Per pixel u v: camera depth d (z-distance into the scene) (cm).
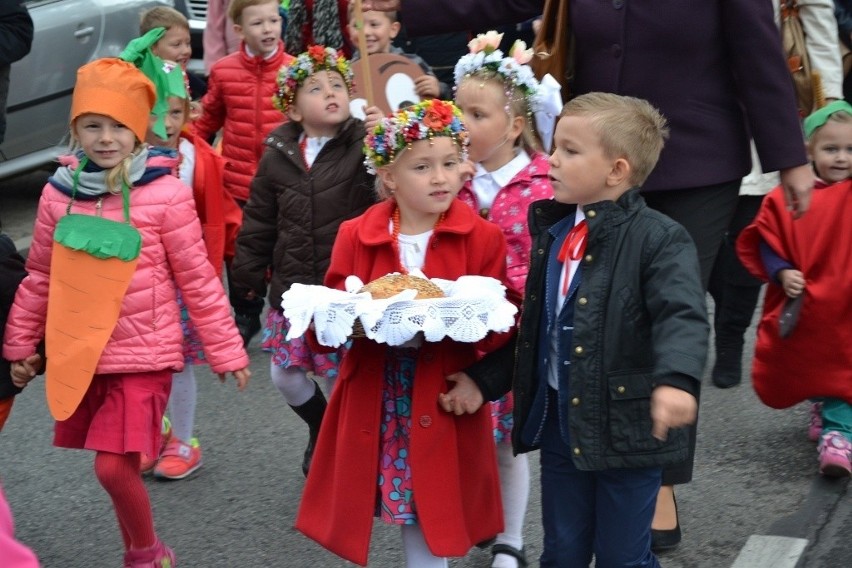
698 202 474
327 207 531
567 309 369
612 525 378
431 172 396
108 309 445
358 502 396
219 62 789
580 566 393
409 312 369
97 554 502
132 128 446
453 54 838
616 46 464
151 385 452
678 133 467
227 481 562
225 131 793
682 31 457
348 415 398
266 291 570
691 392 338
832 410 537
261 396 666
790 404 548
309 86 529
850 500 520
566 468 384
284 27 864
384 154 397
